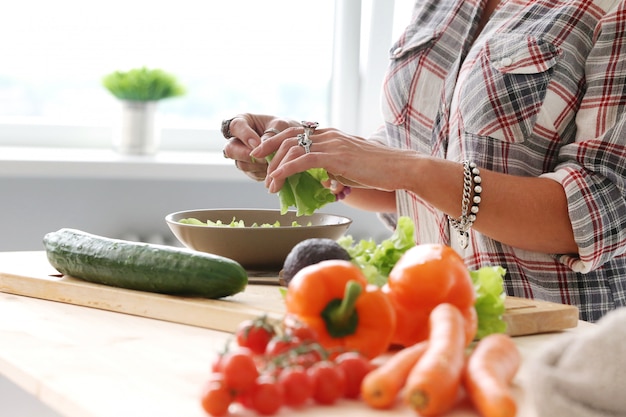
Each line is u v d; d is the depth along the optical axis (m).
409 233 1.31
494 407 0.83
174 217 1.64
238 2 3.16
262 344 0.98
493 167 1.78
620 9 1.68
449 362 0.87
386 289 1.11
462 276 1.09
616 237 1.65
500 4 1.87
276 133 1.74
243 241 1.49
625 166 1.65
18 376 1.04
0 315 1.32
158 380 1.00
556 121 1.75
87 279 1.42
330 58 3.28
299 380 0.89
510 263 1.74
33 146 3.03
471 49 1.88
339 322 1.02
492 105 1.77
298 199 1.64
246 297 1.36
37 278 1.45
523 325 1.28
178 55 3.14
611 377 0.84
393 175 1.60
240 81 3.22
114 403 0.91
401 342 1.10
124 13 3.06
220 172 2.83
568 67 1.74
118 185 2.75
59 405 0.95
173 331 1.23
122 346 1.14
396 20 3.18
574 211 1.62
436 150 1.94
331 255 1.24
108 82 2.87
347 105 3.27
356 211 3.07
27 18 2.99
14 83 3.02
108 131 3.10
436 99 1.96
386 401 0.89
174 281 1.31
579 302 1.75
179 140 3.18
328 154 1.57
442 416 0.88
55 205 2.70
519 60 1.76
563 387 0.85
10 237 2.68
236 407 0.91
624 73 1.66
